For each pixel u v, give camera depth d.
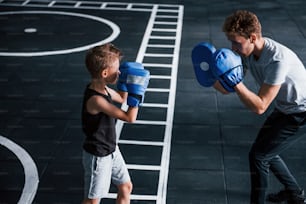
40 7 9.19
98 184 2.81
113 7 9.29
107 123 2.75
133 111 2.76
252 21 2.64
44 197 3.47
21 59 6.43
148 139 4.36
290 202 3.23
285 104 2.88
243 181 3.71
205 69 3.07
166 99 5.24
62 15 8.66
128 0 9.84
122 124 4.61
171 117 4.81
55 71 6.03
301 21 8.52
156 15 8.77
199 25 8.18
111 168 2.87
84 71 6.04
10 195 3.49
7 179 3.69
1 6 9.16
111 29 7.88
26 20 8.29
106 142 2.77
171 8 9.30
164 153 4.12
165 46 7.05
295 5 9.66
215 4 9.67
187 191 3.58
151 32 7.74
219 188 3.62
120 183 3.00
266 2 9.88
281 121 2.93
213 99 5.27
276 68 2.67
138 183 3.66
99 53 2.66
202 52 3.07
